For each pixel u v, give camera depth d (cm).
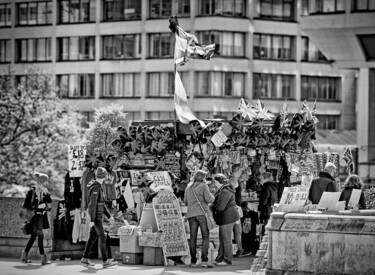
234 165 2431
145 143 2695
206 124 2730
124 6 9156
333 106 9519
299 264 1905
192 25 8806
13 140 6166
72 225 2525
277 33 9069
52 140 6228
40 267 2316
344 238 1858
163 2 8981
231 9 8850
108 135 4291
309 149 2870
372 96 7756
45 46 9469
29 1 9500
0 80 6725
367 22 6731
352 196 2234
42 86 6656
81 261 2389
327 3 6875
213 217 2375
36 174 2391
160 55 9031
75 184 2531
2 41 9594
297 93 9250
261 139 2720
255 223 2656
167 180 2438
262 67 9031
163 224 2372
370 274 1828
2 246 2577
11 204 2570
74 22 9338
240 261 2456
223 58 8812
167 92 9038
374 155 7769
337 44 7138
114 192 2530
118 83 9225
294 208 2072
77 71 9331
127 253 2394
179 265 2369
